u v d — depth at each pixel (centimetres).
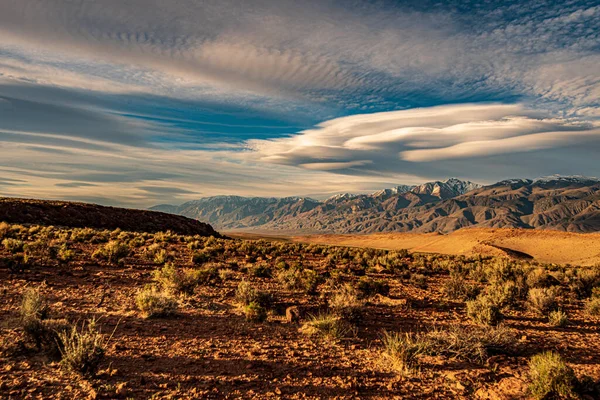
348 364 819
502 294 1625
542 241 11300
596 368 873
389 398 668
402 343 861
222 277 1909
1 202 5481
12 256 1819
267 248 4250
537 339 1106
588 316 1495
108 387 610
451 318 1338
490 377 792
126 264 2122
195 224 8500
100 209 6919
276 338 976
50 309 1065
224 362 780
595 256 8600
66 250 2181
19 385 594
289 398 639
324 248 5103
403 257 4769
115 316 1060
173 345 858
